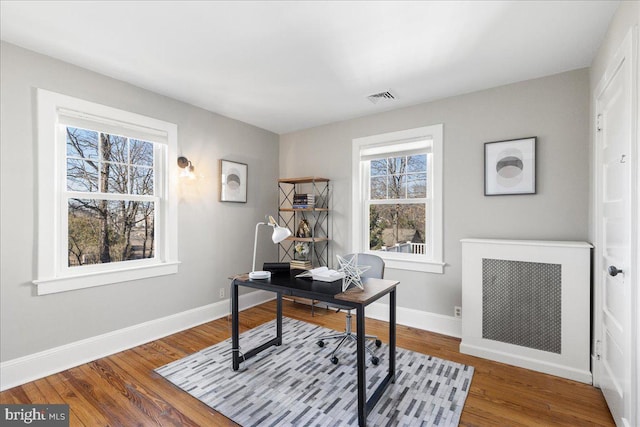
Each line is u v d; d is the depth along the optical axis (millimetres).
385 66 2418
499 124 2748
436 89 2846
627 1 1540
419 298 3189
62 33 1971
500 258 2477
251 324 3301
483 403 1914
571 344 2201
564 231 2461
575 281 2189
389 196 3516
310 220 4082
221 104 3248
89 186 2533
